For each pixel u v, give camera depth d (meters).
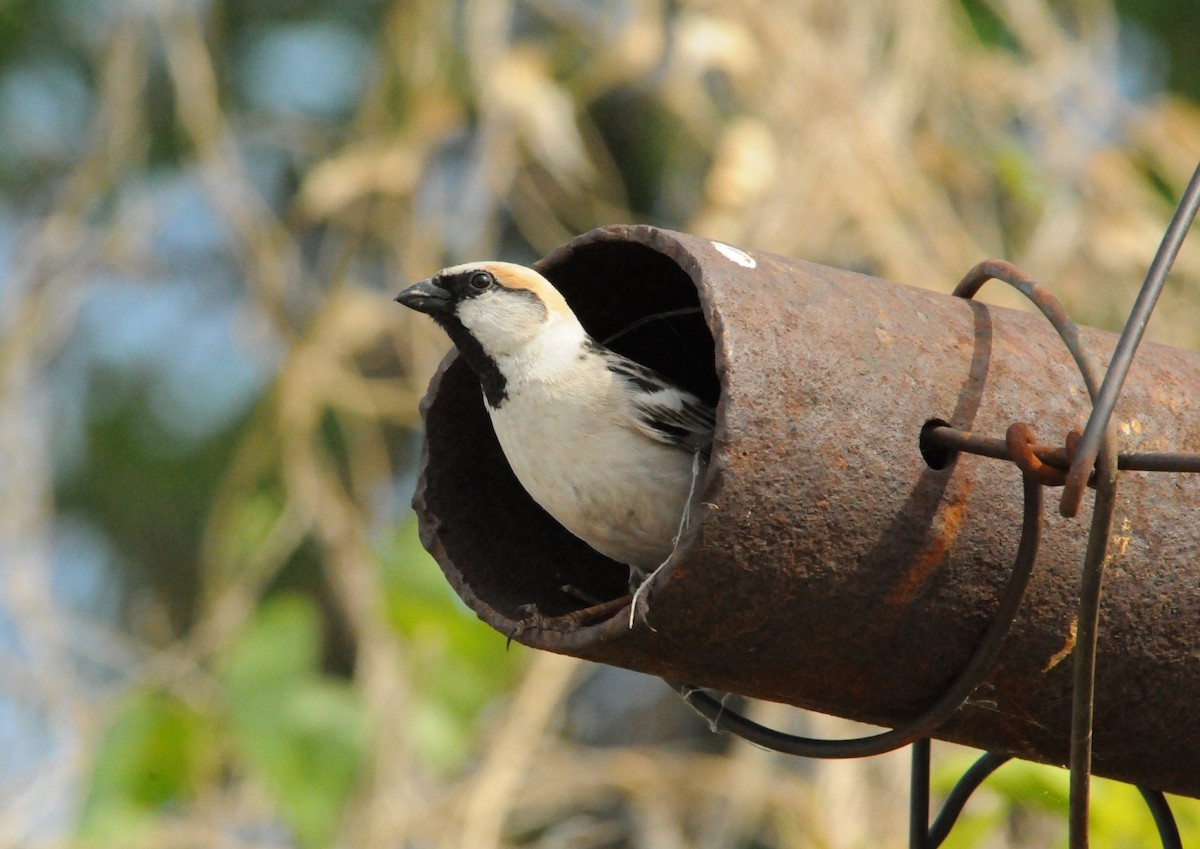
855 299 6.14
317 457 13.28
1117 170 13.00
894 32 12.85
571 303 7.79
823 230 11.87
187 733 11.05
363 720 11.25
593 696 14.84
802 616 5.81
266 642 11.37
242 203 13.62
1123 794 9.05
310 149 15.80
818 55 12.38
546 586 7.47
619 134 14.85
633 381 7.26
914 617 5.88
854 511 5.75
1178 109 13.59
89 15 17.02
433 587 11.54
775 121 12.23
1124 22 16.45
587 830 11.99
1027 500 5.62
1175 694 6.18
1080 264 12.67
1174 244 5.80
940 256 12.05
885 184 12.01
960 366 6.11
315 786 11.02
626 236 6.45
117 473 16.09
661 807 11.77
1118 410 6.28
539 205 13.26
